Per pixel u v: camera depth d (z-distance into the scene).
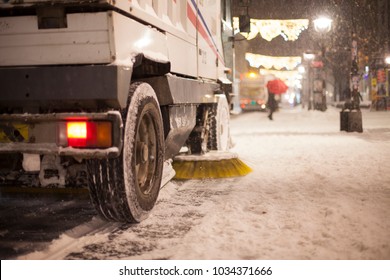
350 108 16.23
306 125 21.19
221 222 5.00
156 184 5.38
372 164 8.91
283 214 5.29
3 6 4.32
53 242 4.29
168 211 5.54
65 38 4.36
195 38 7.50
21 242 4.39
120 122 4.30
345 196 6.15
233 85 11.51
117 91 4.26
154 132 5.32
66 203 5.95
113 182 4.54
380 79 35.16
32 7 4.32
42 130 4.37
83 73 4.29
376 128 17.91
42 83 4.37
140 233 4.70
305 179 7.49
